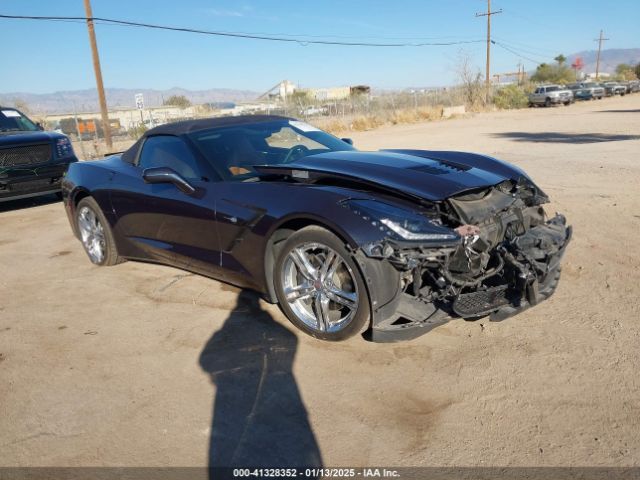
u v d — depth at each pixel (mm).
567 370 2889
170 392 2900
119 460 2393
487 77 42750
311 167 3545
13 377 3129
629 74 83250
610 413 2525
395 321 3051
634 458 2234
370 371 2982
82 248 5848
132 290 4414
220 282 4434
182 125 4477
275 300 3551
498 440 2395
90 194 4910
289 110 26672
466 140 15117
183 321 3746
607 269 4234
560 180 7754
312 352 3209
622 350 3051
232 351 3287
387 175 3355
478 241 3078
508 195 3471
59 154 8375
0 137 7977
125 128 33219
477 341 3242
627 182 7352
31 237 6469
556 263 3297
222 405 2760
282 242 3443
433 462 2287
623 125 17344
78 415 2736
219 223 3688
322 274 3166
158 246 4359
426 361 3055
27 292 4504
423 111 29406
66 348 3453
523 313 3578
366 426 2537
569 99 36781
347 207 2990
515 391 2730
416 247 2812
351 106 29594
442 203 3139
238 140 4219
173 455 2410
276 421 2611
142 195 4309
